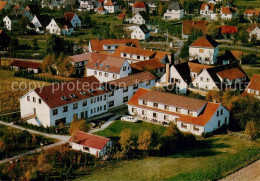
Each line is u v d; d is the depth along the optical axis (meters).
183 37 184.88
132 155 77.12
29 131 87.25
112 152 77.62
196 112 89.19
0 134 83.06
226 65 119.06
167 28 196.62
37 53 165.75
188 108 90.56
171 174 69.06
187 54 147.88
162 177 67.88
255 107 94.44
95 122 94.38
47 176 68.06
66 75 133.62
